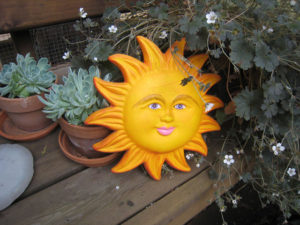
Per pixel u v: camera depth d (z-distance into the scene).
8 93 0.49
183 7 0.45
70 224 0.39
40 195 0.43
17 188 0.41
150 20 0.46
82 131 0.41
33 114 0.49
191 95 0.41
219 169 0.50
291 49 0.39
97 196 0.43
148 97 0.38
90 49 0.45
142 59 0.50
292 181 0.47
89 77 0.43
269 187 0.47
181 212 0.45
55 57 0.82
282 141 0.41
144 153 0.44
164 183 0.47
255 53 0.37
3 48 0.80
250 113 0.41
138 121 0.40
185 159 0.48
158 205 0.43
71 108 0.41
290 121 0.42
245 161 0.52
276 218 0.68
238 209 0.72
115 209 0.42
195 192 0.46
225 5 0.42
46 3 0.52
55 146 0.51
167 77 0.39
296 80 0.42
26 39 0.61
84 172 0.47
